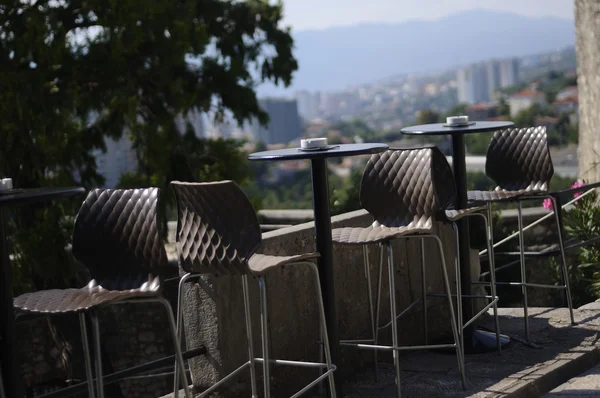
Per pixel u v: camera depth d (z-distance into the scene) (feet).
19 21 37.73
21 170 38.24
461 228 16.55
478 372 14.71
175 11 45.16
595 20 27.48
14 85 36.27
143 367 12.65
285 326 14.26
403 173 13.98
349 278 15.47
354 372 15.44
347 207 31.65
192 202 11.39
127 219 10.92
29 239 36.22
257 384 13.79
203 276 13.41
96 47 39.04
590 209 23.30
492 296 15.71
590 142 28.12
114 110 42.37
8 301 10.45
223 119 49.73
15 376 10.52
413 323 16.94
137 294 10.38
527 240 28.50
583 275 23.48
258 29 53.62
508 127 15.48
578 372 14.89
